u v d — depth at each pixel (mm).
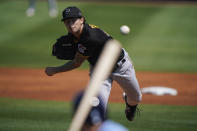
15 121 30844
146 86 49344
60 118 32188
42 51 71625
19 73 56688
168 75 55625
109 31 82312
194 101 40969
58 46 22656
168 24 86625
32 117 32438
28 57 67938
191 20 89688
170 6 103750
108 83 23094
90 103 8953
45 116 32906
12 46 74875
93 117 9727
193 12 96875
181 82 51375
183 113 34719
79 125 8305
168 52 68938
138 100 25203
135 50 70188
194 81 52031
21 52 71188
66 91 46125
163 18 91250
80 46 21438
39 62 64625
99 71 8383
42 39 78875
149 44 73750
